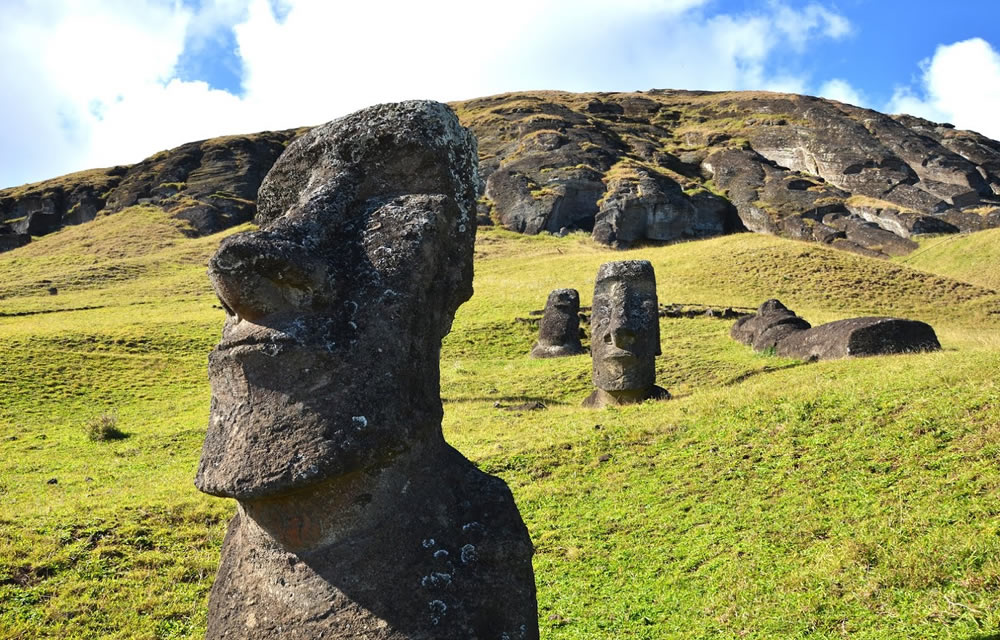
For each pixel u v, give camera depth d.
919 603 6.04
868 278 36.00
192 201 76.25
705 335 25.50
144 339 27.62
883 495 8.30
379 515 3.37
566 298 26.02
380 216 3.73
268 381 3.28
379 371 3.37
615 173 68.12
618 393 16.03
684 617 6.93
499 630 3.40
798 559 7.45
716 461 10.41
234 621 3.42
